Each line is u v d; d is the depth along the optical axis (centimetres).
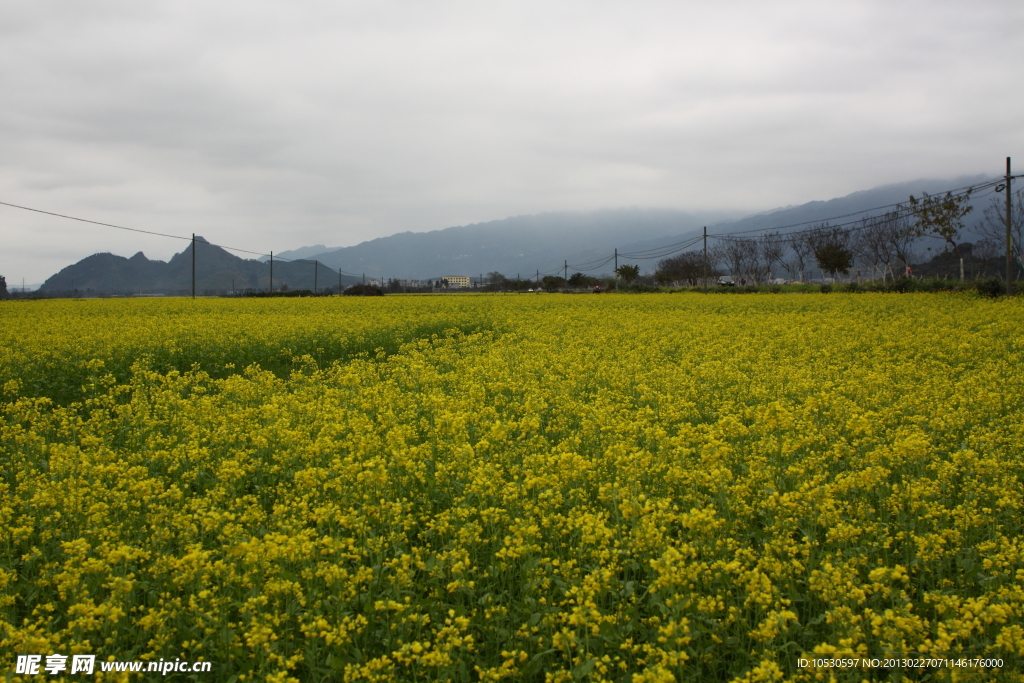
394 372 1630
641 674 427
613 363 1683
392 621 488
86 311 3681
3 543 637
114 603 499
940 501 684
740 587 510
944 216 5075
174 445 1002
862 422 902
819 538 630
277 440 938
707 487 712
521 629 480
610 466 797
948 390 1295
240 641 471
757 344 2102
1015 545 554
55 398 1478
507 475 816
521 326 2723
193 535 609
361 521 601
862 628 462
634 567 545
